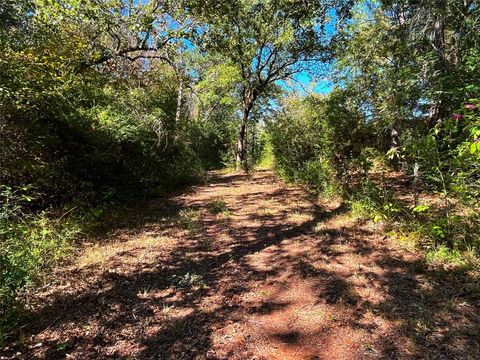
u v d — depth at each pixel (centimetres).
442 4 587
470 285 350
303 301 357
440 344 273
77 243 532
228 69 1591
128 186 903
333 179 828
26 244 430
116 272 436
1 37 549
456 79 517
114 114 875
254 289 389
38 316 330
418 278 384
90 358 274
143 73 1194
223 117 2675
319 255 473
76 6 671
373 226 569
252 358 272
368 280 390
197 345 291
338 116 762
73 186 682
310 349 281
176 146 1240
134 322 325
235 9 995
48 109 606
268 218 704
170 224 672
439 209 533
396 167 862
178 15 817
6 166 530
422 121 673
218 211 780
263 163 2142
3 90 486
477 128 341
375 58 751
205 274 434
